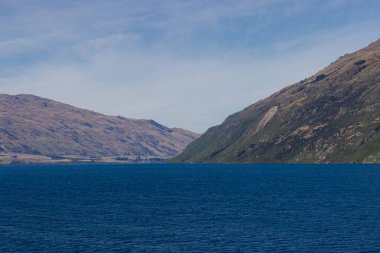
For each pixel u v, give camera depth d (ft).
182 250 229.66
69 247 238.48
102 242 248.93
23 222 318.24
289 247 232.32
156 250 230.48
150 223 307.99
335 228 278.26
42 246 240.94
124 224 305.12
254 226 290.35
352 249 226.38
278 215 336.29
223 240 250.16
